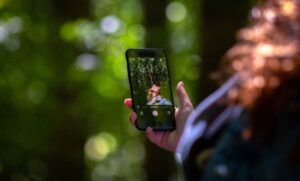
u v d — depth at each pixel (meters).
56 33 10.20
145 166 10.01
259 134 1.61
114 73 13.38
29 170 12.94
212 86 7.27
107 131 15.33
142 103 2.40
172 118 2.39
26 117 12.70
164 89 2.42
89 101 11.01
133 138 16.12
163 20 9.95
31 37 11.94
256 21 1.73
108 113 14.23
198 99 7.32
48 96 11.15
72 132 10.27
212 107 1.74
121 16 13.69
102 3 13.62
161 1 9.91
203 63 7.34
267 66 1.61
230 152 1.64
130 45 12.80
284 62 1.61
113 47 12.49
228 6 7.23
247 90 1.62
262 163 1.61
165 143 2.39
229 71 1.71
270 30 1.67
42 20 11.71
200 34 7.38
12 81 12.34
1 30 12.04
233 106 1.68
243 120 1.64
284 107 1.60
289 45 1.62
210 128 1.71
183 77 12.35
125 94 14.07
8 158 12.90
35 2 12.04
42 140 12.63
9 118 12.74
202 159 1.71
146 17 9.99
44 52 11.61
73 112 10.24
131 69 2.42
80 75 10.34
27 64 12.15
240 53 1.69
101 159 16.67
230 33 7.23
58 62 10.26
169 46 10.23
